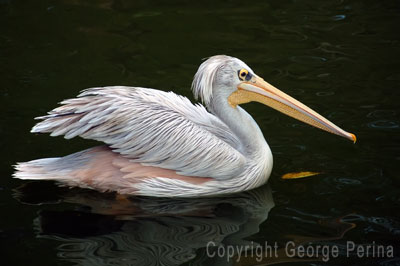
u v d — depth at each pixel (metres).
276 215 7.45
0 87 10.67
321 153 8.84
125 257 6.50
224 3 14.84
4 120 9.55
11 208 7.53
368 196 7.70
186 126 8.13
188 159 8.05
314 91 10.66
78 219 7.35
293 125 9.76
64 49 12.27
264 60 11.90
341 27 13.31
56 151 8.80
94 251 6.61
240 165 8.09
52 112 7.92
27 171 7.89
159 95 8.41
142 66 11.67
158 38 12.89
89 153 8.11
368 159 8.56
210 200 8.02
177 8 14.50
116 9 14.38
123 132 7.95
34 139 9.10
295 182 8.20
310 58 11.96
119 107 7.94
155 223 7.32
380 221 7.16
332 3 14.73
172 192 8.05
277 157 8.81
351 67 11.53
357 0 14.85
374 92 10.55
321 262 6.42
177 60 11.93
